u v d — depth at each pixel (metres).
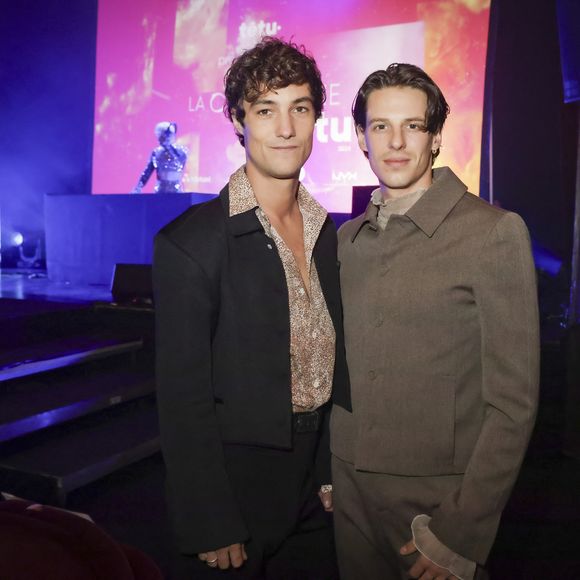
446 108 1.29
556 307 6.43
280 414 1.17
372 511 1.29
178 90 8.36
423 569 1.17
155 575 0.56
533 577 2.23
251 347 1.16
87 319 4.20
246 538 1.12
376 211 1.35
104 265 7.00
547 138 7.20
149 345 3.94
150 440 3.03
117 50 8.70
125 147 8.76
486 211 1.20
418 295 1.21
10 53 9.52
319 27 7.56
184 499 1.12
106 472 2.79
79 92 9.42
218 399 1.19
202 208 1.19
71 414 2.97
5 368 2.96
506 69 7.07
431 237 1.22
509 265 1.13
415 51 7.18
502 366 1.14
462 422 1.22
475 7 6.90
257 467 1.19
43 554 0.46
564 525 2.63
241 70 1.16
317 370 1.25
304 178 7.64
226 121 8.09
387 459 1.24
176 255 1.10
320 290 1.30
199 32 8.19
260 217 1.19
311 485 1.32
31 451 2.84
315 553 1.42
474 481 1.15
